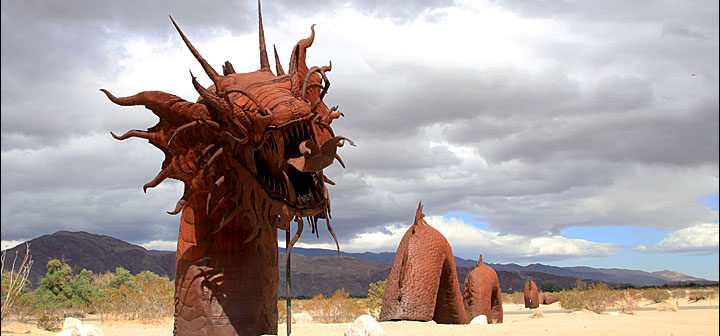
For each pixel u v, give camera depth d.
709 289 41.12
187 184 6.46
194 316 6.28
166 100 6.43
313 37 6.52
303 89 5.71
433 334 9.19
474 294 15.71
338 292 27.23
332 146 4.75
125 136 6.75
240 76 6.01
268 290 6.69
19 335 14.48
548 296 41.78
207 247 6.40
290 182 5.61
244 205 5.82
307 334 9.98
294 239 5.99
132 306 21.61
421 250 11.47
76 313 29.14
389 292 11.36
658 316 17.89
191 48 5.98
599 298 27.05
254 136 5.46
